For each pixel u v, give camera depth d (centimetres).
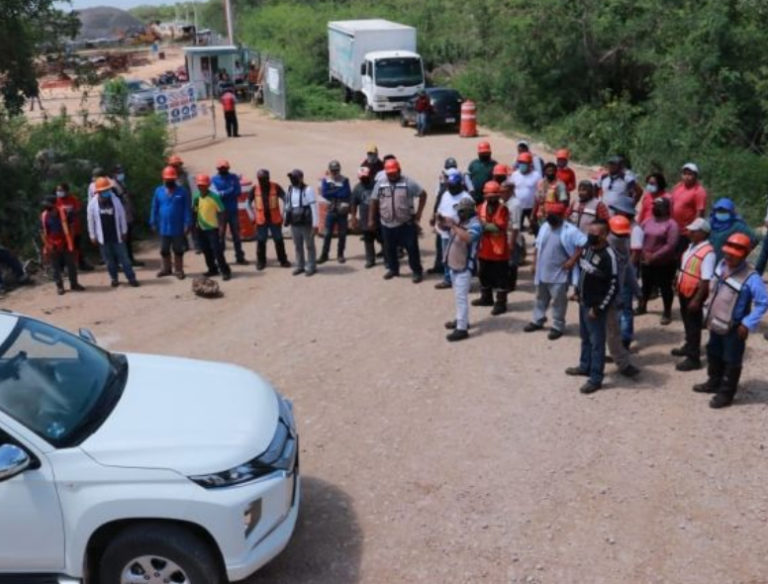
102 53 6988
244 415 587
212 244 1437
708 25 2456
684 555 617
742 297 812
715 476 720
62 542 525
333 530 661
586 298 882
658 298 1200
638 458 755
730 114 2306
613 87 3172
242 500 528
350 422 859
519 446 787
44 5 2003
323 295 1323
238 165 2586
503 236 1141
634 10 3106
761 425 804
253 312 1265
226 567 527
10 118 2073
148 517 520
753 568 600
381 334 1126
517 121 3222
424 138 3020
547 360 991
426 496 707
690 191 1096
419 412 874
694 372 936
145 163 2050
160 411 577
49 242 1423
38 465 522
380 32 3572
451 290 1305
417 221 1346
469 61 3925
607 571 601
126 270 1457
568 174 1462
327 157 2677
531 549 629
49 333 634
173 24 9406
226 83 4188
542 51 3194
